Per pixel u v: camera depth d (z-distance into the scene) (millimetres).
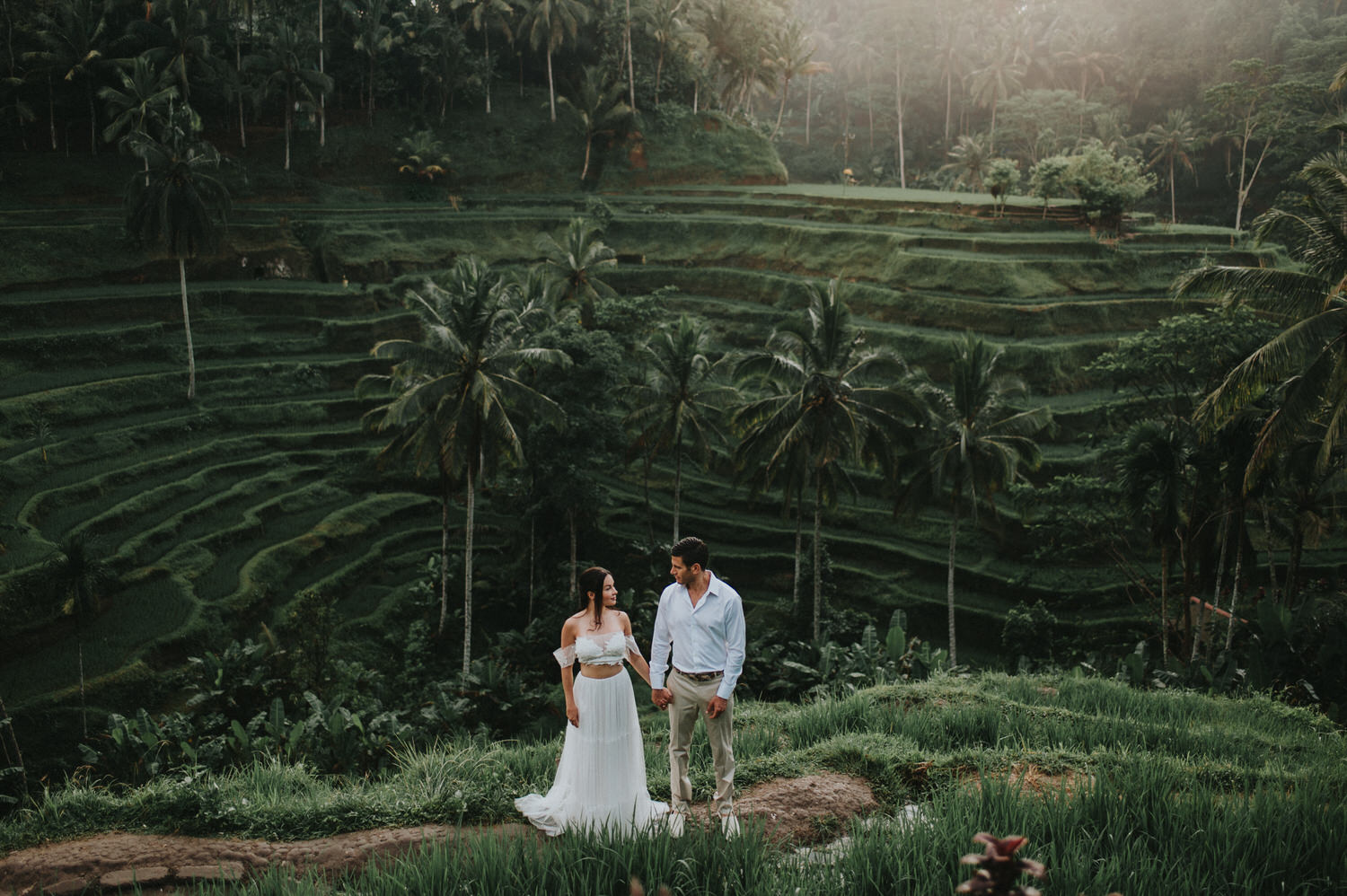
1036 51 106188
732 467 49812
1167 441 26781
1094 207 56094
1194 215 89375
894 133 112688
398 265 62094
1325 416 23297
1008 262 52688
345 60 75500
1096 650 36156
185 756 17078
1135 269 53531
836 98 117938
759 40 88938
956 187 96188
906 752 7910
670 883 5090
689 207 72062
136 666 29281
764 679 29969
